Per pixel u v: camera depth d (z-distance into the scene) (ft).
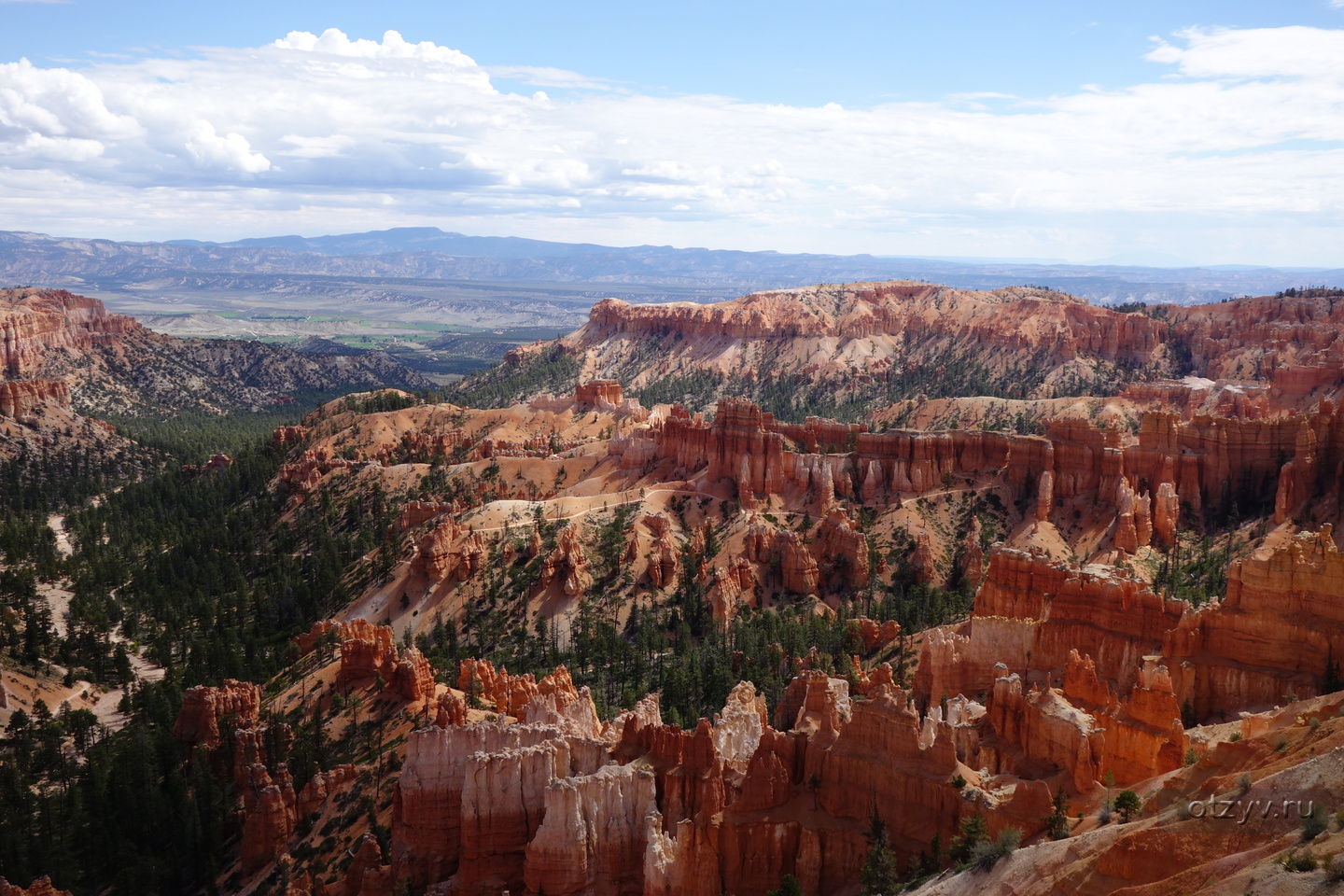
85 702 593.83
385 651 486.79
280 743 444.55
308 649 608.60
